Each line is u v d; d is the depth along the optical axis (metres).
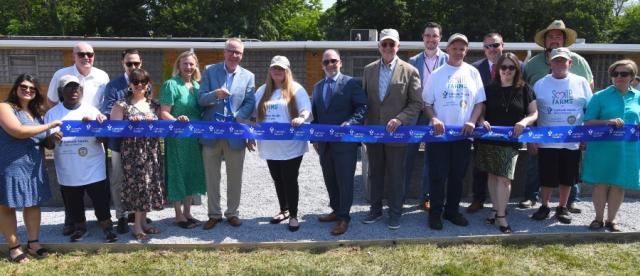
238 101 5.30
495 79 5.41
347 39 33.34
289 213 5.50
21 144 4.53
